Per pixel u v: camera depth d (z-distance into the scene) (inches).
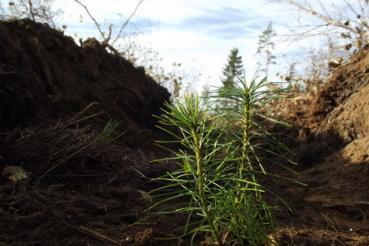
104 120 260.5
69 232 96.9
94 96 270.4
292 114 275.6
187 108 73.6
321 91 261.4
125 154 187.3
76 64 272.4
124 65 337.7
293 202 140.6
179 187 150.9
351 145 212.7
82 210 112.4
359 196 154.3
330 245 97.3
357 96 238.4
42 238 92.3
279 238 95.7
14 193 119.4
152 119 334.0
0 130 167.8
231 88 77.3
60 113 221.8
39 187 128.5
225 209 79.1
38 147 147.9
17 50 205.9
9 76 174.7
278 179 196.9
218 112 77.6
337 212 135.2
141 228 103.6
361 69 252.7
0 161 135.3
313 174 208.4
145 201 132.0
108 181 145.6
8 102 172.6
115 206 120.0
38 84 209.5
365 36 317.7
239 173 81.7
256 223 80.5
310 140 245.1
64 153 148.3
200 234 100.7
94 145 162.4
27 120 184.7
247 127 79.5
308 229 108.8
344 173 190.7
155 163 177.6
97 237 95.6
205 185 76.4
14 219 99.7
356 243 99.1
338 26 338.0
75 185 136.9
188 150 290.4
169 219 112.5
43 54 236.2
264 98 76.5
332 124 239.1
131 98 312.3
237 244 85.6
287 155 249.1
